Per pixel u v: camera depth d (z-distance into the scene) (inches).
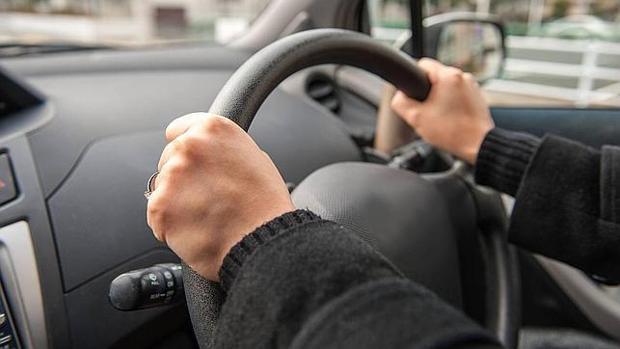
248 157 12.7
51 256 24.1
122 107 32.4
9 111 30.8
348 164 22.3
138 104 33.2
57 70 37.9
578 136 33.9
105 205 26.2
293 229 11.6
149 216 12.3
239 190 12.3
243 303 11.1
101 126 30.2
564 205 20.9
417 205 22.3
